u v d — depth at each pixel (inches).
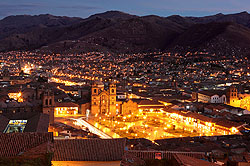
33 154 2145.7
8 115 5359.3
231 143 4190.5
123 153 2529.5
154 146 3870.6
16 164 1985.7
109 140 2610.7
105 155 2475.4
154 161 2524.6
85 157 2434.8
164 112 7790.4
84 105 7731.3
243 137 4862.2
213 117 6978.4
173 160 2439.7
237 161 3083.2
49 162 2110.0
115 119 7175.2
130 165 2384.4
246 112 7834.6
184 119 6993.1
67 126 5620.1
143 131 5890.8
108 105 7849.4
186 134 5718.5
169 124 6633.9
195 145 4010.8
